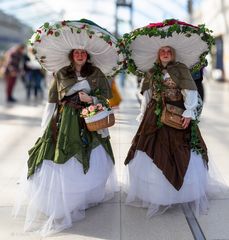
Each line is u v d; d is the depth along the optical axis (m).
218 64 22.78
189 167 3.45
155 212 3.48
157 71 3.54
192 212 3.53
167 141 3.45
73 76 3.41
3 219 3.43
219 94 14.48
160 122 3.46
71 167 3.25
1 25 35.97
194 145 3.52
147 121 3.54
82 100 3.36
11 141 6.32
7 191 4.09
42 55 3.51
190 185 3.44
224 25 21.23
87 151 3.37
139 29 3.33
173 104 3.44
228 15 20.53
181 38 3.41
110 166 3.63
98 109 3.32
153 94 3.56
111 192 3.85
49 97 3.45
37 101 12.03
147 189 3.50
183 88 3.38
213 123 7.73
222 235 3.12
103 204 3.71
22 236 3.13
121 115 6.72
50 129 3.38
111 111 3.48
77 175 3.26
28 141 6.32
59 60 3.59
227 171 4.61
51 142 3.34
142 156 3.53
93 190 3.51
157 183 3.43
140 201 3.69
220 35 22.08
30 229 3.24
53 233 3.16
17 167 4.91
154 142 3.49
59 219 3.32
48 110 3.45
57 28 3.19
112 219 3.41
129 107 8.20
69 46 3.42
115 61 3.64
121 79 17.25
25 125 7.63
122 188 4.04
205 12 24.86
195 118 3.48
